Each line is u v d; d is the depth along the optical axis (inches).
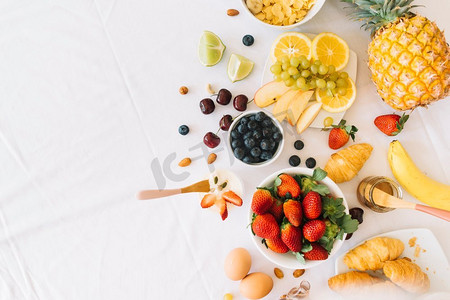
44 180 47.8
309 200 39.0
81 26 47.6
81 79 47.8
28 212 47.8
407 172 44.3
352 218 45.0
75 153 47.6
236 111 46.9
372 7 41.0
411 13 42.6
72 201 47.6
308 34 45.9
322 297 45.6
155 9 47.3
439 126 46.4
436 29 41.3
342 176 44.8
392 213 46.0
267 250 41.3
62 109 48.1
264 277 44.6
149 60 47.4
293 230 39.1
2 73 48.2
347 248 45.9
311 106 45.3
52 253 47.5
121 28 47.4
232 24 47.1
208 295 46.3
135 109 47.4
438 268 44.8
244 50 47.0
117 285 47.0
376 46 42.4
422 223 45.9
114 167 47.4
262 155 42.7
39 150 48.1
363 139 46.7
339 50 45.0
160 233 46.8
